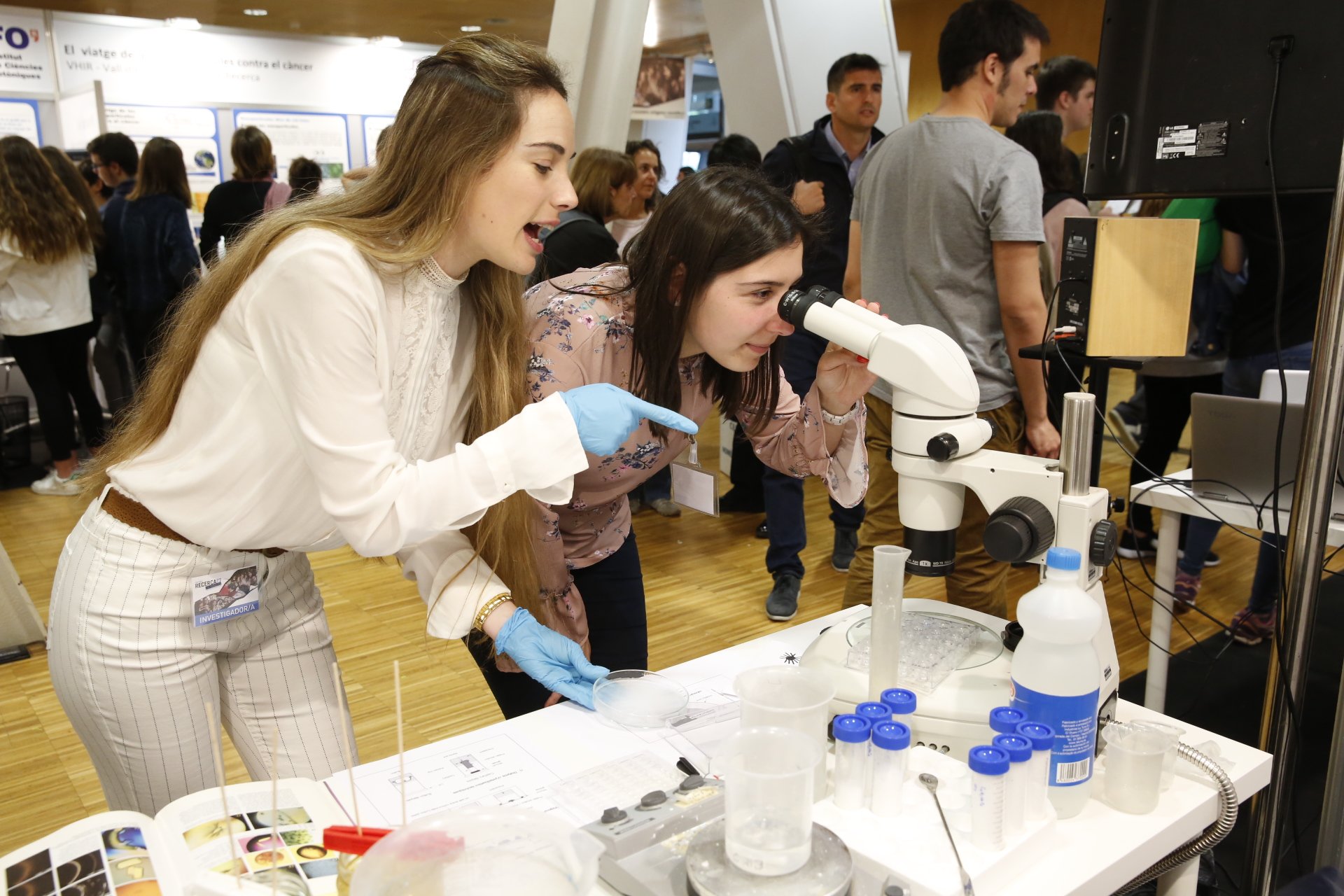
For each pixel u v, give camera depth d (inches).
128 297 185.3
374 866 31.2
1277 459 57.3
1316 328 45.1
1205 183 61.2
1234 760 44.2
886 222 93.1
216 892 34.1
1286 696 48.7
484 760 44.6
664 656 113.9
